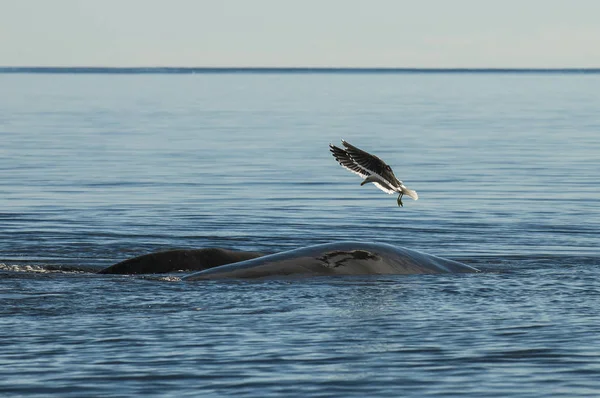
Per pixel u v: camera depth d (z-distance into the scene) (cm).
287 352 3841
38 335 4072
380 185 3922
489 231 7800
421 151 15850
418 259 5662
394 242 7256
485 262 6247
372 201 9794
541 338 4066
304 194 10312
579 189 10706
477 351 3869
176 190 10500
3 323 4269
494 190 10631
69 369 3603
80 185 10838
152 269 5544
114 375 3534
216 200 9719
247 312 4512
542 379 3509
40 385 3425
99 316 4409
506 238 7444
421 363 3700
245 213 8831
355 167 3953
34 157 14288
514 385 3441
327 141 17812
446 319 4403
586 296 4956
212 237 7450
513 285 5250
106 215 8581
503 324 4312
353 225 8156
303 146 16725
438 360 3741
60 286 5044
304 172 12494
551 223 8225
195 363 3684
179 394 3334
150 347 3900
